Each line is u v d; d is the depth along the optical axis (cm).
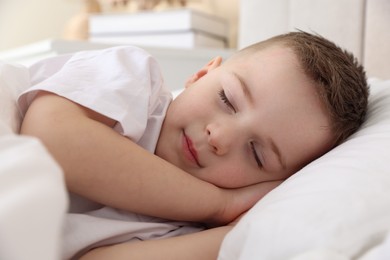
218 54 147
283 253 45
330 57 75
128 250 55
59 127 53
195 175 68
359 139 63
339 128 70
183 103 71
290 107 68
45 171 38
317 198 49
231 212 67
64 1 220
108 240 58
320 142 69
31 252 34
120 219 61
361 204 47
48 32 223
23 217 34
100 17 163
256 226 48
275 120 67
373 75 111
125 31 159
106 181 54
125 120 59
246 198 68
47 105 56
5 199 34
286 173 71
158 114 70
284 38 79
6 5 217
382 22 110
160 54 137
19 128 60
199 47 153
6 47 216
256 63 71
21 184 36
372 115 74
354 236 44
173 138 69
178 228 64
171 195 59
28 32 220
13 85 63
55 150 52
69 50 121
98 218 59
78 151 52
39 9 222
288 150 68
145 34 157
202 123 68
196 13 152
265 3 138
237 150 68
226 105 69
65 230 56
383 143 59
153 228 61
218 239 58
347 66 76
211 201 64
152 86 69
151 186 57
